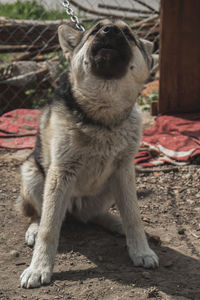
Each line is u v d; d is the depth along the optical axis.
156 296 1.97
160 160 2.92
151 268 2.11
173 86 3.39
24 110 3.48
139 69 2.13
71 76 2.19
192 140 2.99
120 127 2.14
